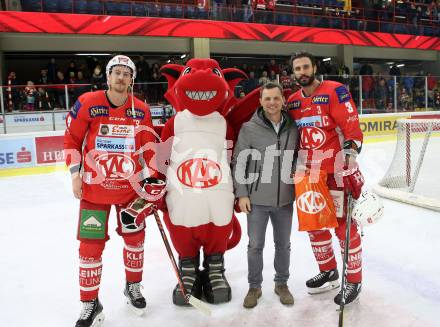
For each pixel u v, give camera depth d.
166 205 2.88
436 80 12.13
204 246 2.99
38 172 8.16
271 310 2.70
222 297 2.80
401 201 5.40
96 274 2.53
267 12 14.55
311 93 2.74
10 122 8.53
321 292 2.92
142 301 2.69
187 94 2.64
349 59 16.72
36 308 2.84
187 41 14.52
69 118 2.51
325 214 2.63
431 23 17.78
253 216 2.72
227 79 3.00
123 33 12.56
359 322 2.52
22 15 11.41
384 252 3.66
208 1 13.66
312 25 15.27
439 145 10.41
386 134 11.25
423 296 2.85
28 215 5.33
